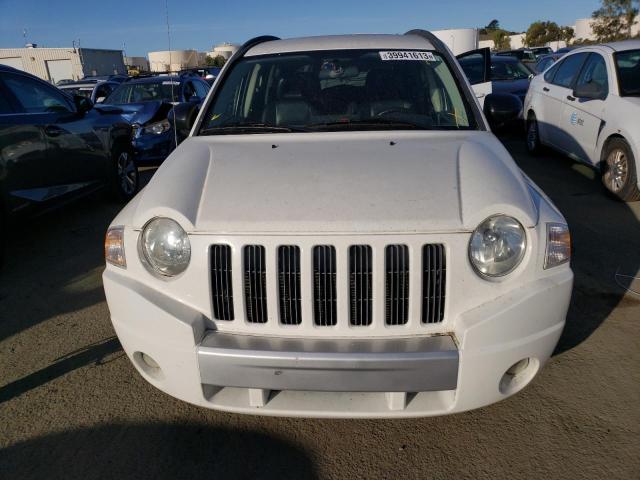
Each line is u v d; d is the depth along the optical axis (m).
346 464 2.35
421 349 2.06
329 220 2.13
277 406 2.21
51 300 4.01
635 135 5.52
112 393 2.86
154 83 9.84
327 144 2.71
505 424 2.55
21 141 4.69
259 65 3.46
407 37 3.72
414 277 2.10
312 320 2.14
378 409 2.17
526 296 2.10
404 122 3.00
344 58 3.41
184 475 2.31
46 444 2.50
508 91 10.29
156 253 2.23
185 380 2.20
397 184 2.29
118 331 2.35
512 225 2.14
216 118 3.20
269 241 2.12
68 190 5.44
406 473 2.29
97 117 6.19
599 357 3.05
